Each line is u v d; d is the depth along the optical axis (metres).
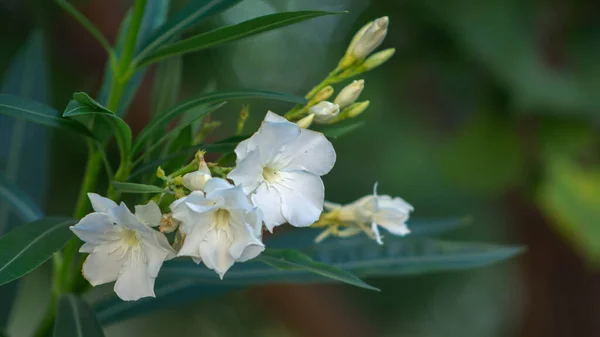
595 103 1.30
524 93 1.28
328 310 1.36
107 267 0.82
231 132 1.35
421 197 1.48
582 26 1.33
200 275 0.91
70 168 1.35
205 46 0.86
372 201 0.89
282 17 0.83
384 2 1.38
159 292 0.95
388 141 1.42
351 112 0.87
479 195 1.48
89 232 0.81
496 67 1.29
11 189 0.93
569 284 1.46
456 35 1.31
